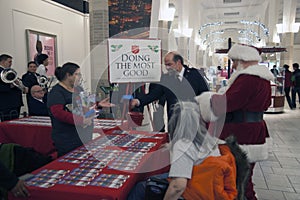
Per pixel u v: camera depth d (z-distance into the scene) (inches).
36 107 129.1
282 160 134.0
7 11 176.9
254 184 106.3
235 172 48.9
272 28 469.7
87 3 288.7
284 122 235.6
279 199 94.0
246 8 657.6
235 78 74.7
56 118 71.9
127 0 144.9
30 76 148.9
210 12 669.3
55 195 45.1
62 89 73.6
